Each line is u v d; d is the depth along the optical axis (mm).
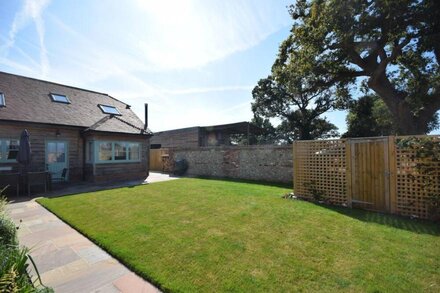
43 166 10367
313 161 6578
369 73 12844
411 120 11266
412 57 11859
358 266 2879
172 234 3967
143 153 13422
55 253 3408
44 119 10188
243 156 12203
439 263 2938
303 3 13586
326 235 3893
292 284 2520
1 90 10297
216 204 6051
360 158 5750
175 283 2553
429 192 4793
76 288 2555
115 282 2670
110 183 10656
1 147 9211
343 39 10852
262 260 3047
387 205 5316
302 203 6176
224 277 2662
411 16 9555
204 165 14156
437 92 11164
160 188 8805
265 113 27578
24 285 1861
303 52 13156
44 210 5914
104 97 15047
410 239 3705
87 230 4211
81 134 11562
